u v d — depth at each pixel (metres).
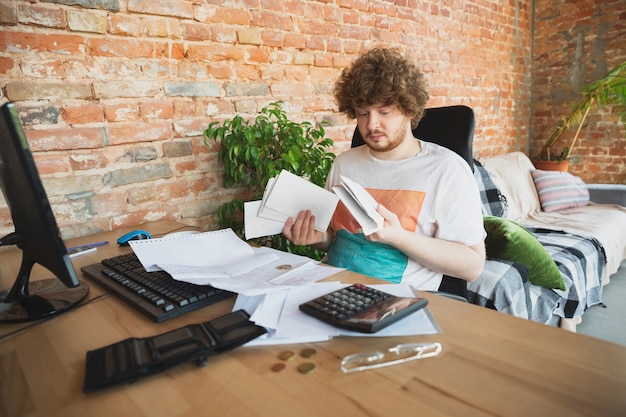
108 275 0.87
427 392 0.46
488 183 2.50
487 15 3.15
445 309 0.68
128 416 0.45
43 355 0.60
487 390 0.46
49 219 0.61
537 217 2.67
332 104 2.19
